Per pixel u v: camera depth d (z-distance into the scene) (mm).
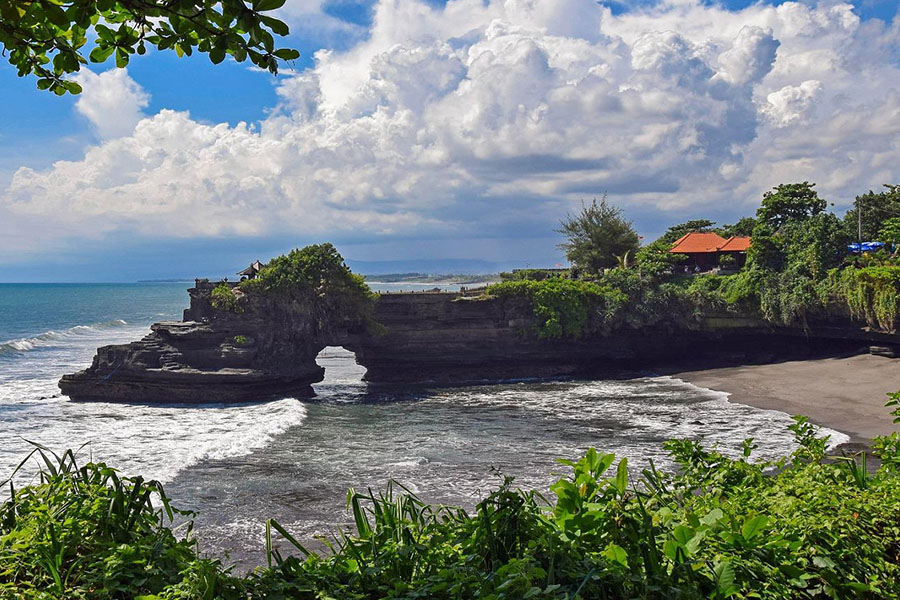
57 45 4121
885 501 4426
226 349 52031
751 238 65625
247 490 27266
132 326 123938
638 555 3621
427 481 28344
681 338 65250
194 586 3332
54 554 3621
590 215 84625
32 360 74062
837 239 62750
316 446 35188
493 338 61906
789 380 51656
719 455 5559
